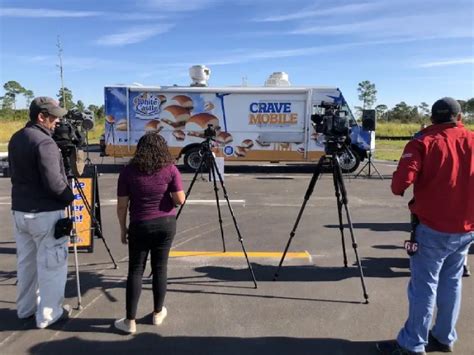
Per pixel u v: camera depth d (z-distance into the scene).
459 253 3.30
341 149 4.71
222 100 14.02
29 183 3.70
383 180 12.87
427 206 3.19
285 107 13.95
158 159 3.72
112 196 10.20
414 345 3.33
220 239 6.68
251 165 16.97
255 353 3.53
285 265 5.55
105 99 14.02
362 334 3.83
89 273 5.25
